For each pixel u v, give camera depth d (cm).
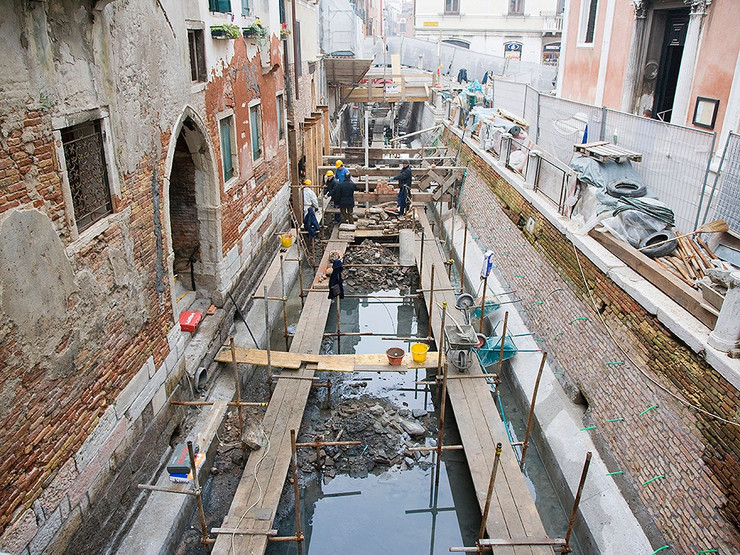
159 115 730
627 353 780
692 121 1052
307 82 1859
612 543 673
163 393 760
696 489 616
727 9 952
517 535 665
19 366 475
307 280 1426
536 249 1152
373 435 913
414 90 2895
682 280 754
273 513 692
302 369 966
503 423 852
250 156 1168
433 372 1092
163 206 752
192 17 831
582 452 797
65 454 545
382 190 1622
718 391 609
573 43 1602
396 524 789
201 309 996
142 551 638
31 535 496
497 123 1666
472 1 3869
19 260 469
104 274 605
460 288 1402
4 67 442
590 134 1189
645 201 911
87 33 557
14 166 460
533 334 1058
